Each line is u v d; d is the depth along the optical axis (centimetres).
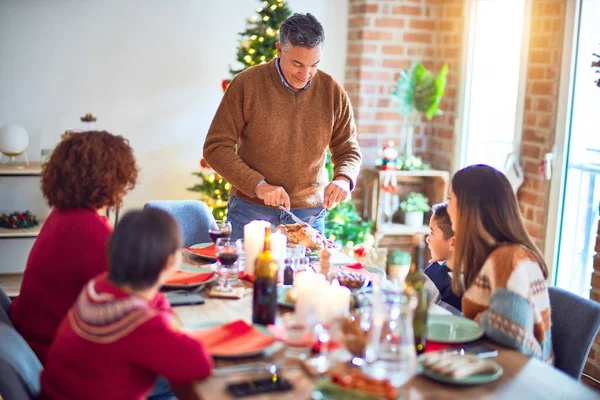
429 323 203
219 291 230
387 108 510
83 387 158
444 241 252
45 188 202
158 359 155
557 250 411
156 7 478
